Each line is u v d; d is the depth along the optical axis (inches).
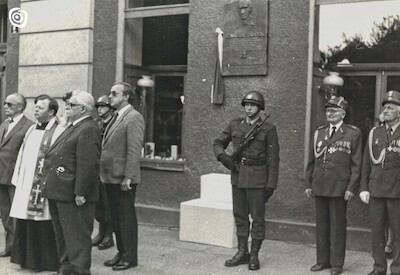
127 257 225.8
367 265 236.8
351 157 220.4
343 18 283.6
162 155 325.1
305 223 277.1
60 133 219.3
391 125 215.3
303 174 277.9
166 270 225.1
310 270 227.5
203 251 257.9
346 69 285.9
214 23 304.0
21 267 228.1
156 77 329.1
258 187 224.4
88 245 204.2
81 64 345.1
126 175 219.9
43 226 219.8
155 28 329.7
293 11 281.9
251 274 220.5
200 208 273.0
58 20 353.7
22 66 368.2
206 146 305.1
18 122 252.5
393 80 279.0
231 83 298.2
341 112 223.9
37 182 218.5
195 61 309.1
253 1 289.9
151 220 318.3
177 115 321.4
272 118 286.2
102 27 342.6
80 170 197.8
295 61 281.4
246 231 235.9
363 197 217.6
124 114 228.2
